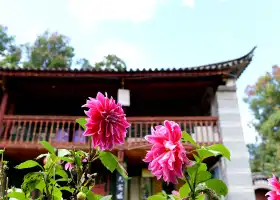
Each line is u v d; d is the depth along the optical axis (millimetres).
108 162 1448
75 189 1347
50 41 28484
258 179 13672
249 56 8984
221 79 9219
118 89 9258
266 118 23656
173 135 1289
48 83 9523
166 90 10336
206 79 9391
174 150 1251
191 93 10703
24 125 8656
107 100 1438
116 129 1401
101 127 1374
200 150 1367
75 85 9695
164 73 8992
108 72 8961
